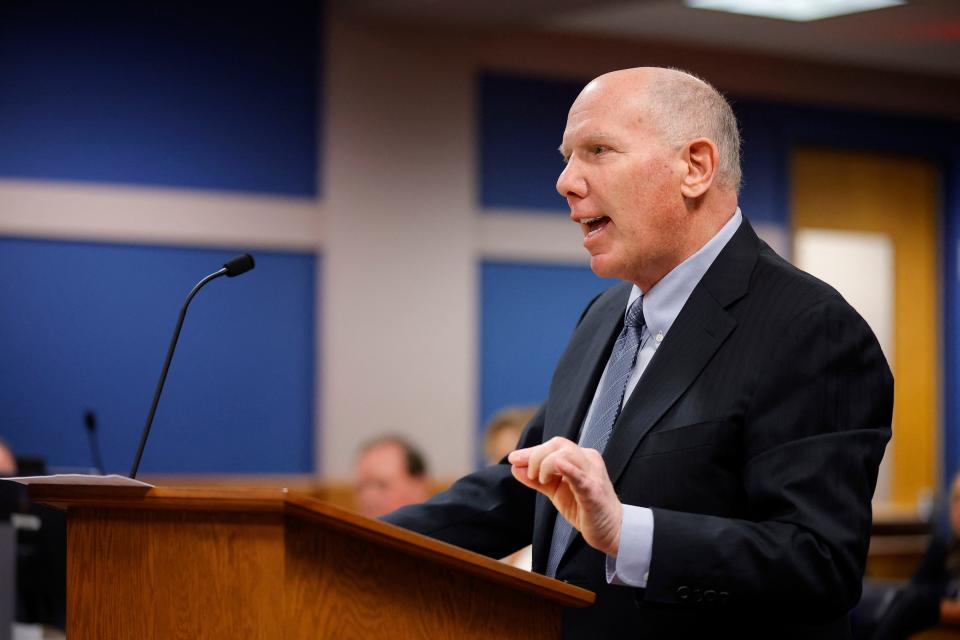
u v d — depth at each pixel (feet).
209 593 5.39
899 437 30.45
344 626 5.38
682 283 6.99
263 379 24.16
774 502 6.09
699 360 6.64
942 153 30.73
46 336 22.99
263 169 24.16
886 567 26.55
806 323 6.45
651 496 6.46
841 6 24.91
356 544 5.42
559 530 6.99
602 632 6.50
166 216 23.53
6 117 22.79
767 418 6.32
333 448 24.25
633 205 6.87
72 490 5.50
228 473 23.89
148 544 5.56
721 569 5.83
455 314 25.17
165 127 23.59
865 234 30.19
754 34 27.07
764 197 28.73
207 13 23.86
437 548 5.44
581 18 25.73
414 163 25.03
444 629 5.61
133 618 5.56
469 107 25.52
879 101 29.96
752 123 28.66
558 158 26.61
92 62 23.24
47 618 12.20
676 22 26.14
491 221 25.93
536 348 26.30
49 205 22.94
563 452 5.65
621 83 7.02
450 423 25.05
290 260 24.39
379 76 24.85
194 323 23.79
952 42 27.55
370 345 24.59
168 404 23.59
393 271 24.80
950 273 31.07
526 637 5.81
